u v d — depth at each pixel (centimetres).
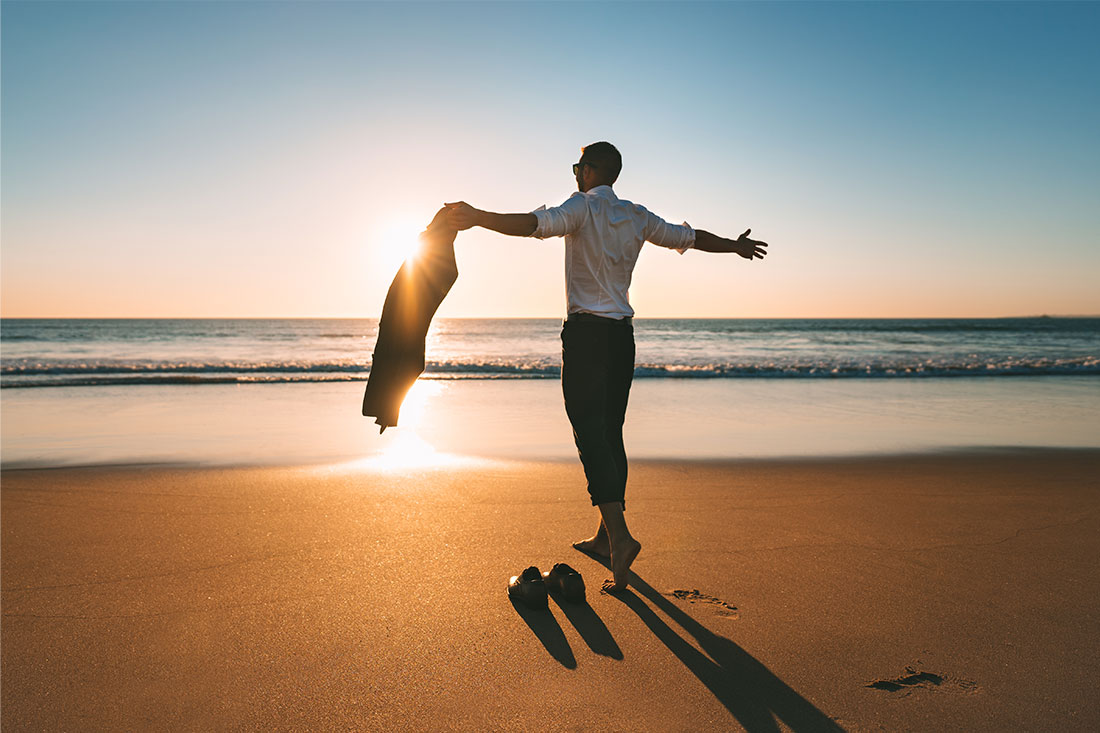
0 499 409
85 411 891
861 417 873
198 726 174
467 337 5491
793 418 860
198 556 306
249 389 1206
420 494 426
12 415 848
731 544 330
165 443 645
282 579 279
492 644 223
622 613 249
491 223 242
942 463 560
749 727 174
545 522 368
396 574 288
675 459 569
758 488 457
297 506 396
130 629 231
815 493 442
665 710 183
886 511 396
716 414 898
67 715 178
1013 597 263
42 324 10106
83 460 549
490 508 394
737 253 313
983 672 203
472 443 655
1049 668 206
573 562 307
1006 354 2700
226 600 257
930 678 200
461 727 175
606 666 208
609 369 279
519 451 605
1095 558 311
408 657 213
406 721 177
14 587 268
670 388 1258
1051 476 507
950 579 283
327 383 1331
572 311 277
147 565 294
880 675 202
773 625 238
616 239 273
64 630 229
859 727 174
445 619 243
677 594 267
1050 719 178
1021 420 851
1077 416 891
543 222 250
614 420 293
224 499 411
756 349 3206
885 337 4859
